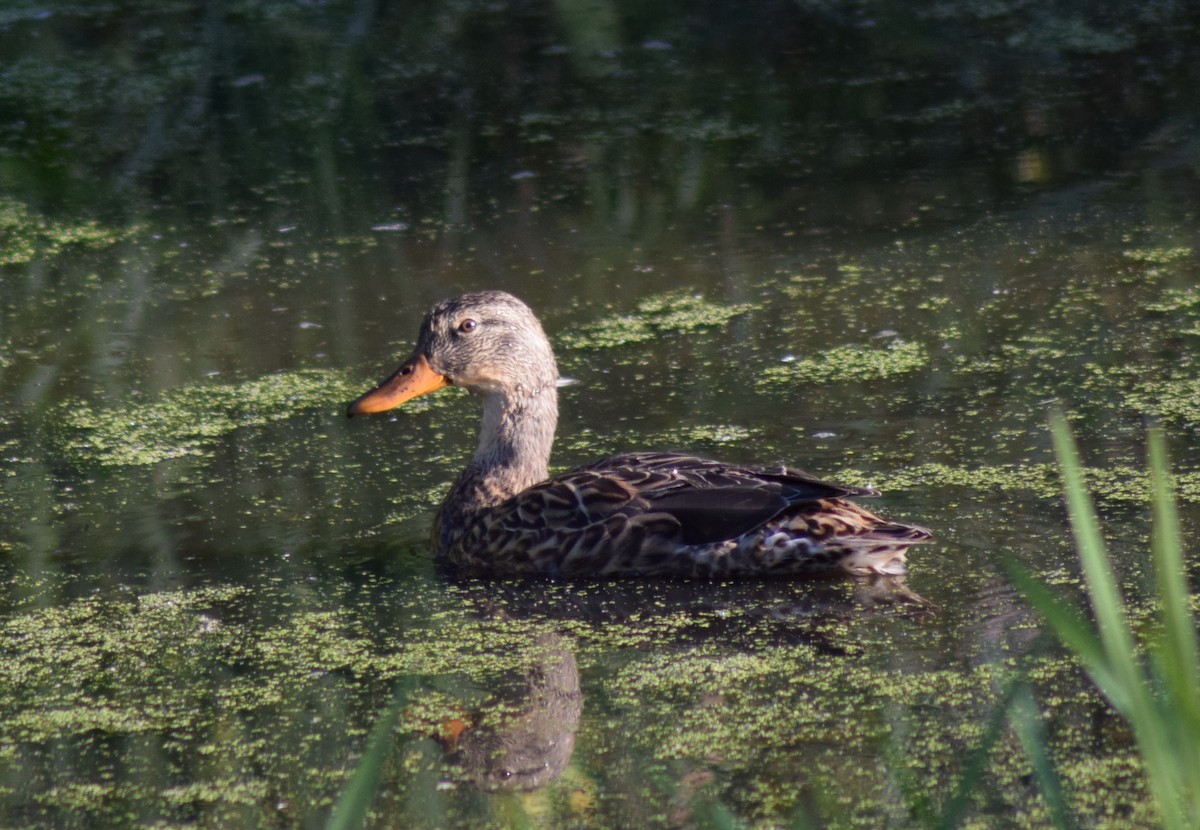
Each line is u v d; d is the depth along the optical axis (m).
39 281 16.59
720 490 9.76
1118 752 7.13
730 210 17.73
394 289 15.96
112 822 7.05
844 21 24.09
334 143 20.44
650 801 6.95
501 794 7.12
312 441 12.46
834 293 15.17
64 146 20.58
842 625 8.82
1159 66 21.17
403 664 8.60
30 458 12.27
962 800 5.96
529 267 16.39
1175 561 4.59
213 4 26.06
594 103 21.39
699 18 24.50
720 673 8.27
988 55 22.23
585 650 8.69
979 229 16.58
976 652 8.30
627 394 13.07
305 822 6.96
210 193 19.08
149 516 11.05
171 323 15.32
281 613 9.39
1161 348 13.13
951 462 11.15
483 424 10.91
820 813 6.76
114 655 8.86
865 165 18.78
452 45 23.81
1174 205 16.67
